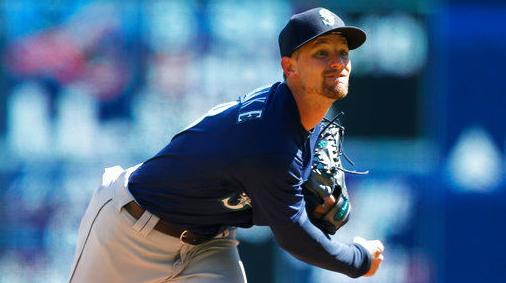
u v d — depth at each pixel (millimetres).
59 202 28562
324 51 12750
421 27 29016
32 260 28531
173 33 28453
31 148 28453
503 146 29281
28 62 28406
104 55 28438
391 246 29234
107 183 14492
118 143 28453
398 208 29188
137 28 28453
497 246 29375
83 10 28453
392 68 28969
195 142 13266
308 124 13047
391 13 28938
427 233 29250
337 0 28734
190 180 13375
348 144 29062
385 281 29328
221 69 28422
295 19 12789
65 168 28469
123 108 28453
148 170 13875
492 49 29172
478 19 29125
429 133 29125
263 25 28422
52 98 28438
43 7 28406
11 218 28453
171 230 13977
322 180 14117
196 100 28422
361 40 12883
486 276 29375
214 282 14148
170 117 28422
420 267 29266
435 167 29188
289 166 12781
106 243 14219
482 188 29297
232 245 14578
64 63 28453
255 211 13742
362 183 29078
